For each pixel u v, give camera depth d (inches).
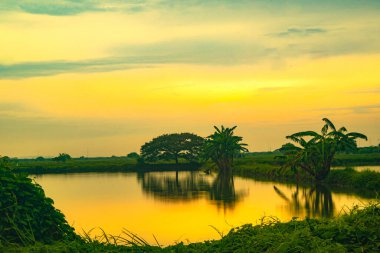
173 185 2308.1
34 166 4424.2
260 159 4222.4
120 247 249.6
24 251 225.9
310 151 2010.3
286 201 1428.4
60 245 237.0
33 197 270.4
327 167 2026.3
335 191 1681.8
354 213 240.1
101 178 3142.2
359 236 208.2
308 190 1763.0
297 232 212.1
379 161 3560.5
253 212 1200.8
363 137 1998.0
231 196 1641.2
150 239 829.8
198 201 1510.8
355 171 1984.5
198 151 5017.2
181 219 1098.7
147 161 5123.0
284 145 2158.0
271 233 219.8
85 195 1807.3
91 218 1147.3
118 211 1285.7
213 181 2541.8
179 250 240.2
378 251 195.9
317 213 1148.5
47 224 267.1
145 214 1206.9
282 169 2199.8
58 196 1771.7
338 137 2010.3
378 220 220.4
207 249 233.1
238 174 3184.1
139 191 1973.4
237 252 215.5
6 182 266.2
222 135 3469.5
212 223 1022.4
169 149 5000.0
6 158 290.4
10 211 257.1
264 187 1979.6
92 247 242.7
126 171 4456.2
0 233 251.3
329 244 201.6
